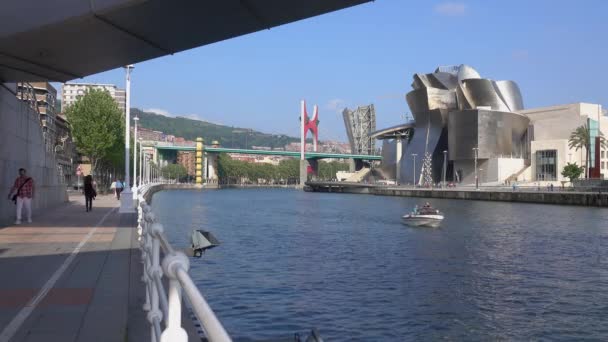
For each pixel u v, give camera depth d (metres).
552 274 22.67
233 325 14.41
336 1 13.01
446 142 146.62
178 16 13.67
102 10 13.15
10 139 21.52
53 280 9.25
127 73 32.44
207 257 26.06
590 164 104.56
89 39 14.90
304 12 13.76
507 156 129.88
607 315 16.05
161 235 5.28
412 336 13.85
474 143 126.88
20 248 13.55
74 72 18.22
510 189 103.38
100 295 8.05
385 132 167.75
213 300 17.08
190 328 6.70
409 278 21.39
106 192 66.38
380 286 19.64
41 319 6.58
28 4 13.70
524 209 69.38
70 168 114.12
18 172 23.00
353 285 19.75
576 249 30.81
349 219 54.31
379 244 32.91
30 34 14.23
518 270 23.61
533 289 19.56
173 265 2.97
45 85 103.88
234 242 33.00
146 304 7.10
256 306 16.39
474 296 18.25
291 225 46.56
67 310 7.07
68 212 27.78
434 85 149.25
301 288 19.06
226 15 13.77
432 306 16.84
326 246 31.55
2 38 14.45
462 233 39.97
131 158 111.62
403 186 143.88
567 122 125.31
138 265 10.91
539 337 13.98
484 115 126.44
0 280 9.23
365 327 14.47
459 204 84.50
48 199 31.39
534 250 30.34
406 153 153.88
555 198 82.06
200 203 87.75
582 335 14.11
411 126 163.00
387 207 78.19
